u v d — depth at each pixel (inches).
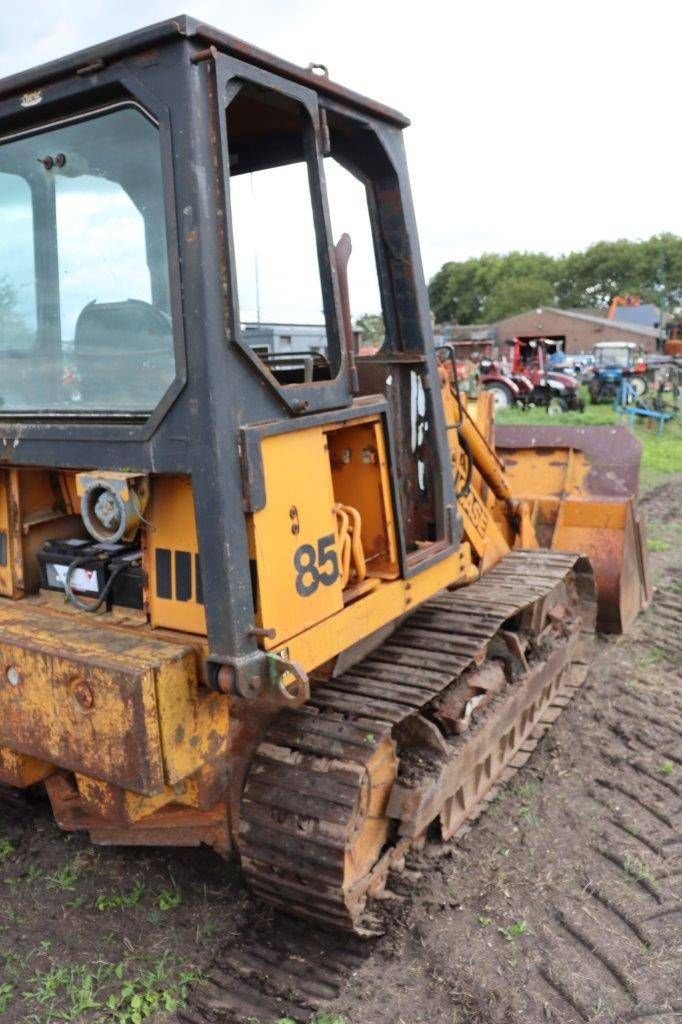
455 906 129.3
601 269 3361.2
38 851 138.9
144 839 120.3
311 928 122.6
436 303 3814.0
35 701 99.0
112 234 98.3
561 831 150.7
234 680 90.5
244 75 92.3
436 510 134.6
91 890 130.0
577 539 231.8
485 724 143.9
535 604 174.4
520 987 114.4
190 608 99.1
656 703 201.5
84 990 109.7
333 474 120.3
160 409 91.4
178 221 88.4
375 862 121.0
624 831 151.4
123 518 93.3
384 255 130.6
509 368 898.1
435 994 112.5
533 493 242.1
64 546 112.4
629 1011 111.0
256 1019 106.9
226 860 136.3
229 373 90.0
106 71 92.0
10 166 106.5
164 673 91.7
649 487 491.2
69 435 98.9
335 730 115.3
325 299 106.3
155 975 112.9
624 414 798.5
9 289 108.0
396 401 134.4
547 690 189.9
